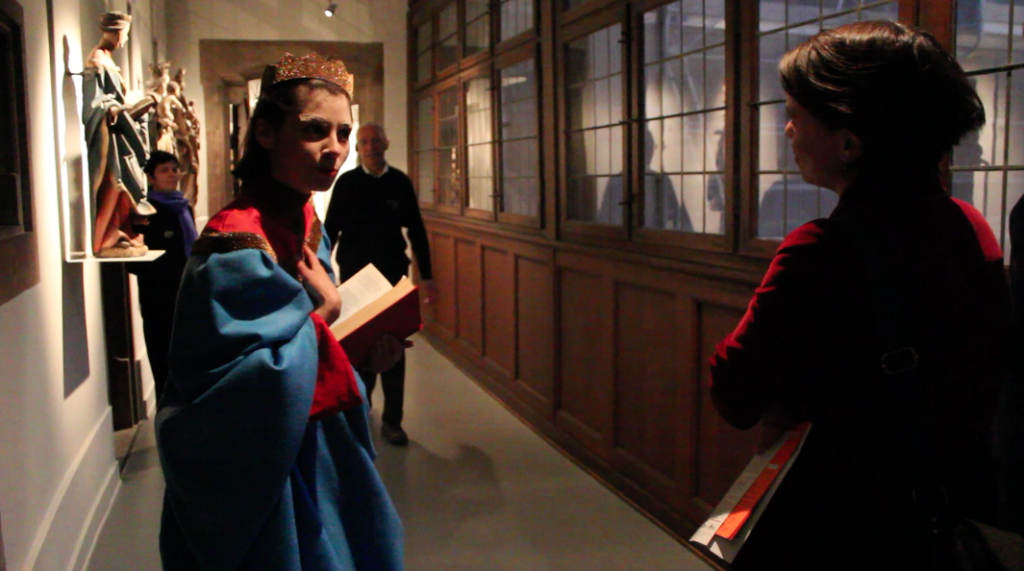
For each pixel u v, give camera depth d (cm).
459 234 573
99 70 300
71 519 262
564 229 396
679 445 297
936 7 187
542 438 409
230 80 695
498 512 316
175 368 118
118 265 412
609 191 359
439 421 438
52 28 273
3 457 198
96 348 327
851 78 99
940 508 96
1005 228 179
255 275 117
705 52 285
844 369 100
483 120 530
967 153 186
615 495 334
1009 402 126
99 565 273
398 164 739
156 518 312
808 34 236
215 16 690
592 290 367
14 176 218
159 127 428
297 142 127
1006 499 123
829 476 101
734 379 108
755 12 256
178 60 686
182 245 361
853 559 99
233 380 112
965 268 100
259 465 114
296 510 123
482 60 516
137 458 380
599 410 363
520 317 456
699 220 293
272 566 117
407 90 731
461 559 276
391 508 138
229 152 698
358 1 719
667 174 312
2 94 221
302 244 133
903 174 102
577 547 285
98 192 296
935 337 97
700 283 280
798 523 101
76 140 291
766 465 106
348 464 134
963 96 100
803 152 108
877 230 99
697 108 291
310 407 119
